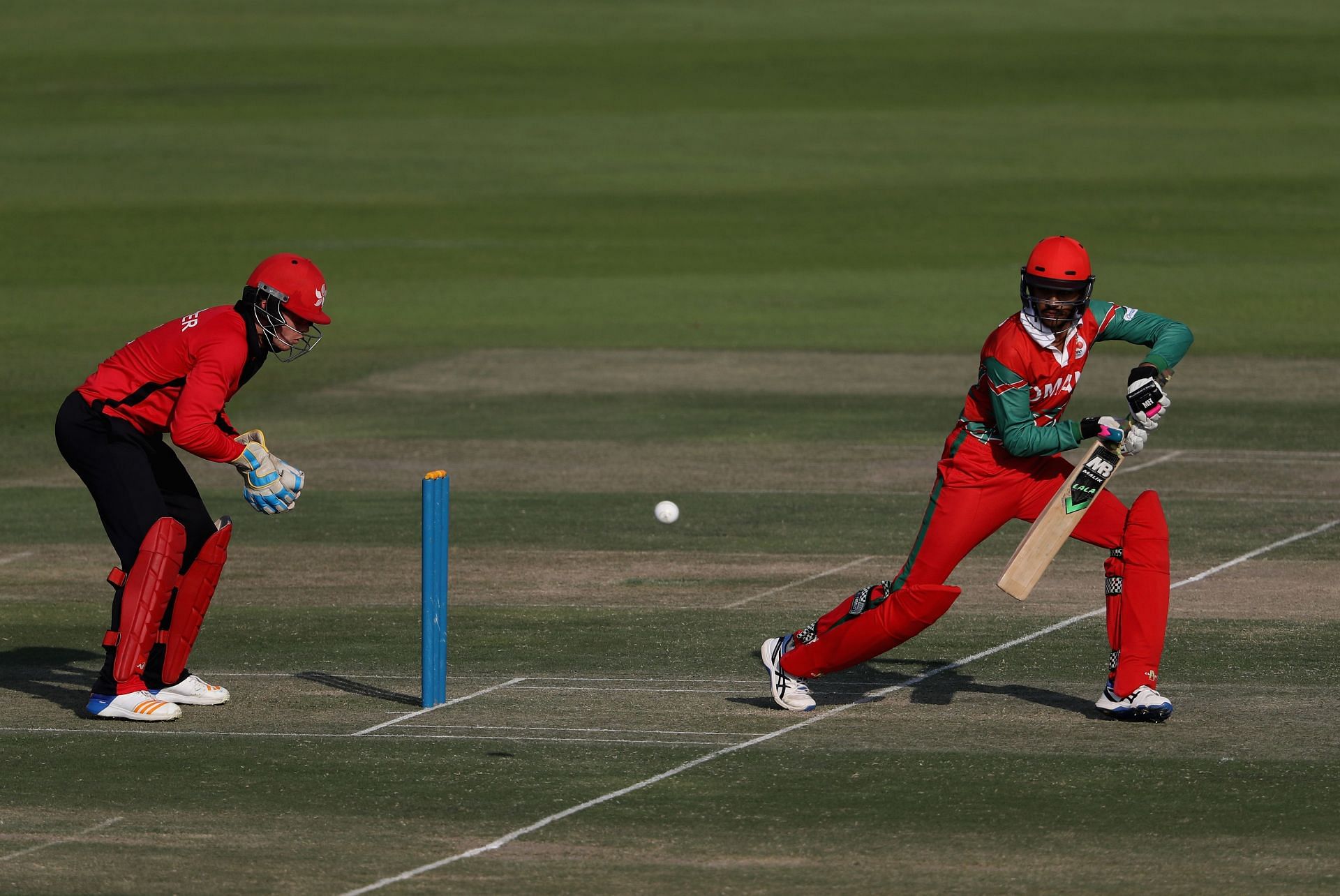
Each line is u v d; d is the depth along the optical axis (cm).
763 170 12838
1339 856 2341
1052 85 16938
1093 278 2758
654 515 4697
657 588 3966
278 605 3859
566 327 8012
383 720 3002
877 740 2859
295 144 14150
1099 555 4238
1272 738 2842
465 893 2230
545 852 2372
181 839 2431
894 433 5831
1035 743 2830
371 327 8038
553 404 6400
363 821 2502
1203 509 4656
